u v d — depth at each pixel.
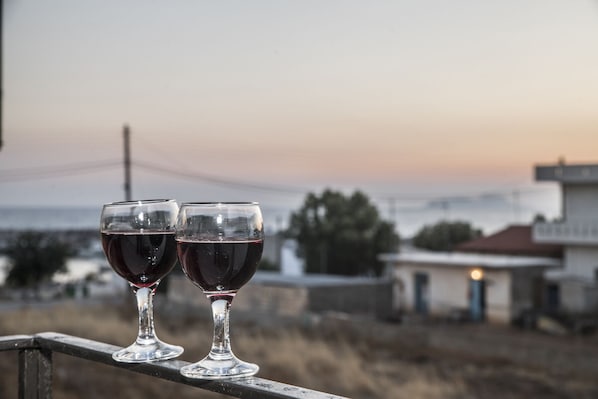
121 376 12.23
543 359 17.06
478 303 24.77
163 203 1.06
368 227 41.84
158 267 1.05
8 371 11.10
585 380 15.39
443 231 46.66
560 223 26.59
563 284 24.44
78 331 17.66
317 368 15.27
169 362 0.97
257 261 0.94
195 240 0.91
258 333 19.56
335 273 41.59
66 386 11.42
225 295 0.94
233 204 0.93
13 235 36.59
